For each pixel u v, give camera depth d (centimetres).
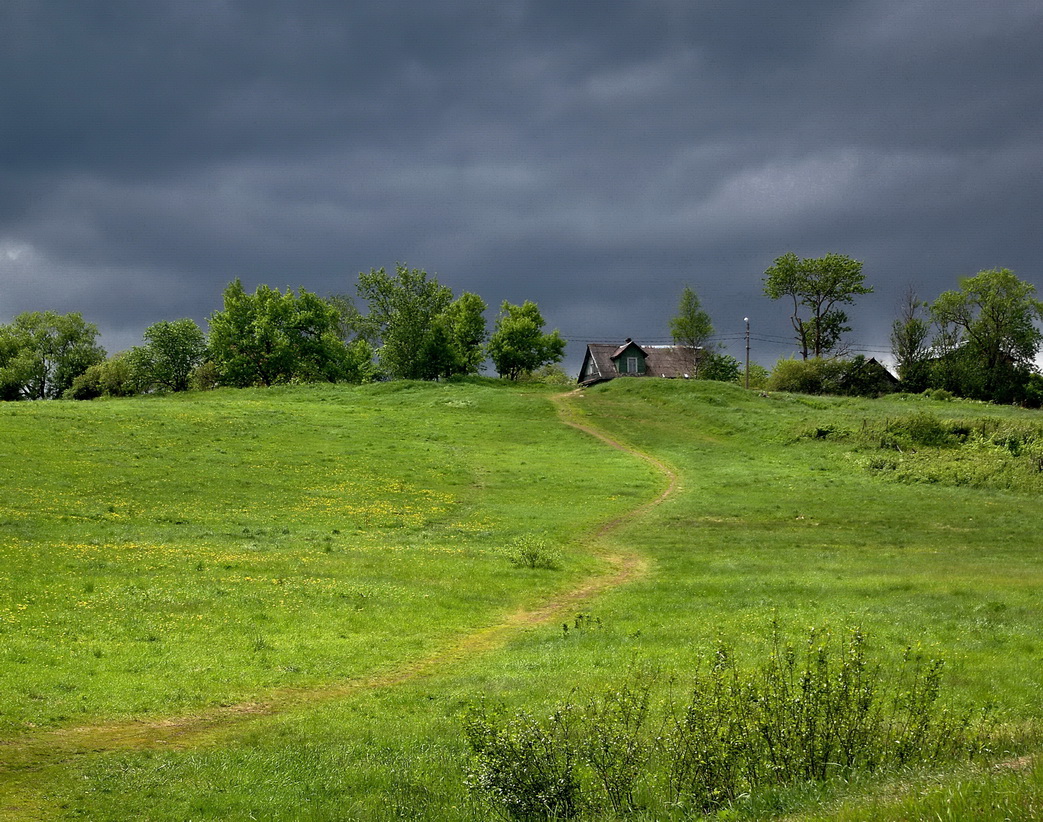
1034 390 11744
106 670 2262
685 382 9731
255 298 12431
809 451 6969
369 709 2019
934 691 1416
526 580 3544
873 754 1220
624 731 1333
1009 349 12338
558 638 2670
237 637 2628
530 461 6644
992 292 12144
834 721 1240
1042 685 1908
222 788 1516
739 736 1222
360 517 4778
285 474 5631
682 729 1281
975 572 3578
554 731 1346
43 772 1633
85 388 12462
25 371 13188
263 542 4050
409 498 5309
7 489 4603
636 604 3098
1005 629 2498
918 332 12650
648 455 7100
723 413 8419
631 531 4659
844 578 3462
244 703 2131
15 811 1442
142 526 4219
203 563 3512
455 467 6238
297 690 2241
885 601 2977
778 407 8881
